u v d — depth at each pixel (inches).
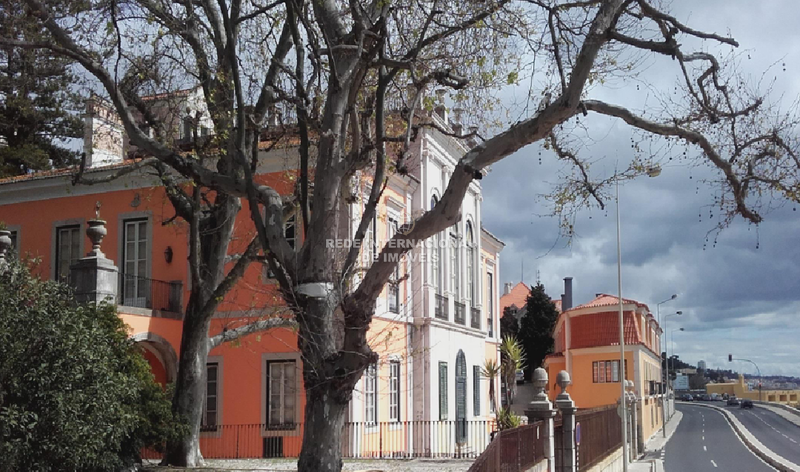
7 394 408.8
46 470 417.1
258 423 792.3
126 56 502.0
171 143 570.9
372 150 421.4
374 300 374.0
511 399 1032.2
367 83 483.8
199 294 598.9
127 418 475.2
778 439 1921.8
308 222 386.3
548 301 2551.7
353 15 402.9
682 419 2839.6
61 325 430.3
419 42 418.3
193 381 594.2
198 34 564.1
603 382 1824.6
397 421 896.9
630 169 421.4
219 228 609.9
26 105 677.9
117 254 850.1
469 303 1176.8
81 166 600.7
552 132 430.9
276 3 473.1
